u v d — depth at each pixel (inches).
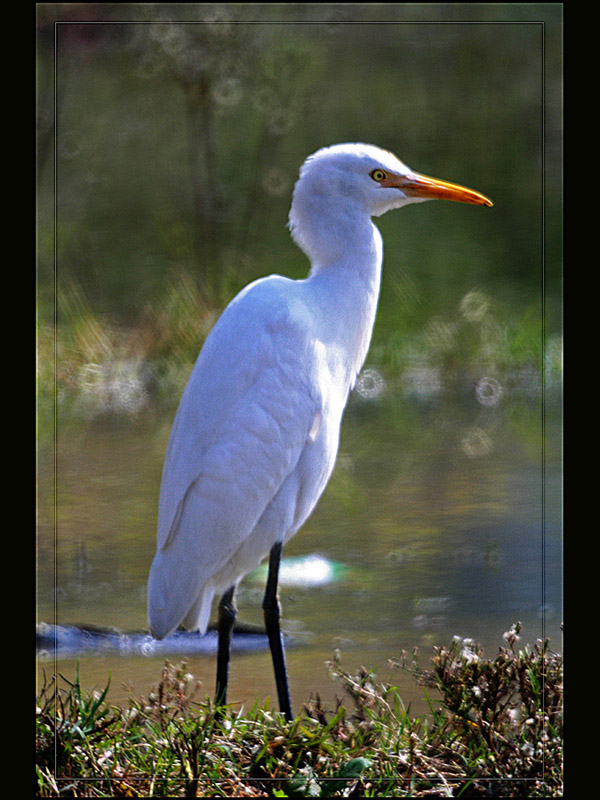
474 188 911.0
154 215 879.1
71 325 761.0
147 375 737.6
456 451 585.6
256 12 855.7
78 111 879.1
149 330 770.8
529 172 914.1
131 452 579.8
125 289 822.5
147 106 900.6
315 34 895.1
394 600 362.6
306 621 344.8
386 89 933.2
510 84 932.0
